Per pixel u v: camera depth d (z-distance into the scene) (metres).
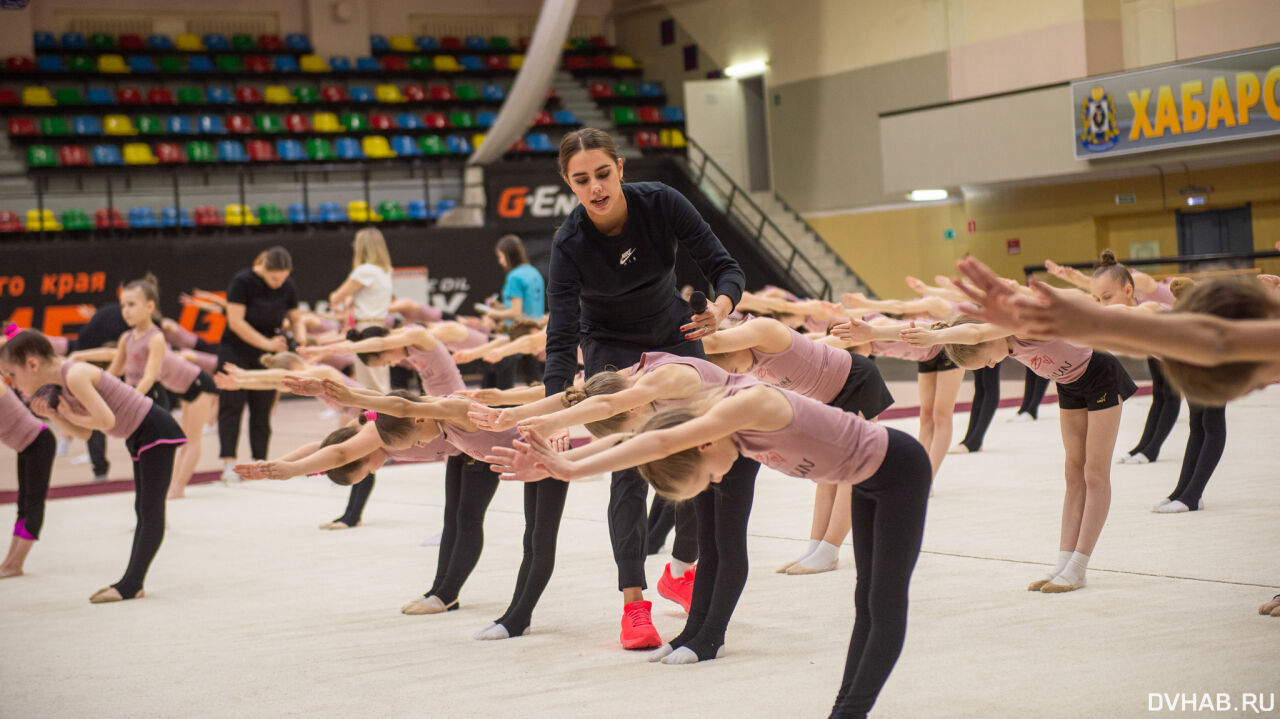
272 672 3.62
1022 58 16.69
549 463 2.45
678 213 3.86
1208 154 14.29
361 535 6.28
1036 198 17.50
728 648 3.66
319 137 19.83
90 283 15.42
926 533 5.40
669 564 4.32
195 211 17.50
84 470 9.88
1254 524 5.20
